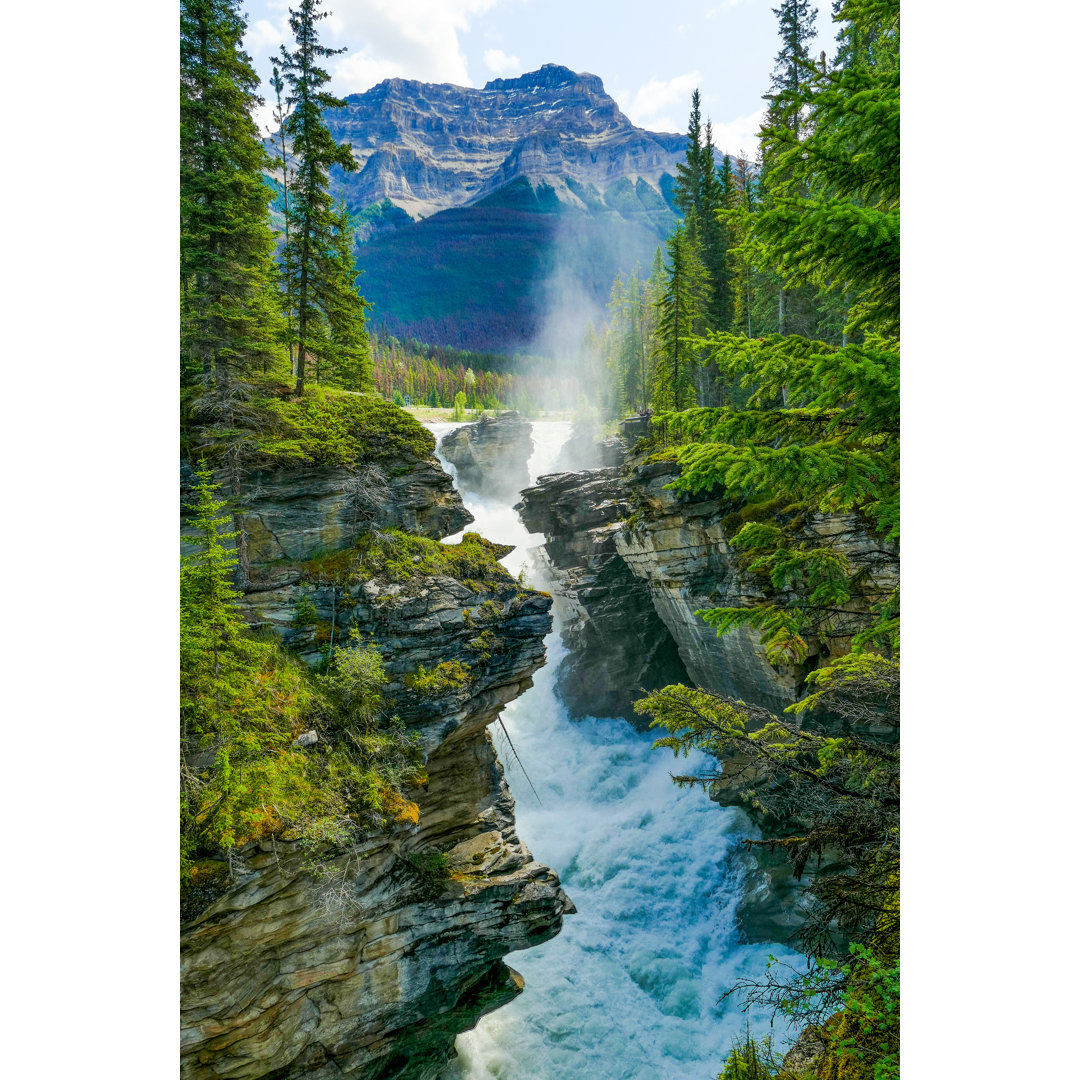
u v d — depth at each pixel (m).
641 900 28.77
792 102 7.60
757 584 27.36
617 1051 22.98
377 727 19.36
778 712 28.66
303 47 23.34
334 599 21.25
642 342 72.81
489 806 21.95
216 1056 14.98
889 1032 9.06
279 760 16.98
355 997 17.28
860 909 9.85
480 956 19.08
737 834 29.47
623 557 38.03
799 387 7.56
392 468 24.14
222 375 21.97
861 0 7.62
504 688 22.59
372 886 17.31
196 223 22.56
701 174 46.91
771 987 10.86
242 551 20.59
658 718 11.91
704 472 8.08
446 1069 21.91
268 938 15.48
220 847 14.79
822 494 9.25
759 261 8.24
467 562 23.47
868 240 7.19
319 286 25.22
